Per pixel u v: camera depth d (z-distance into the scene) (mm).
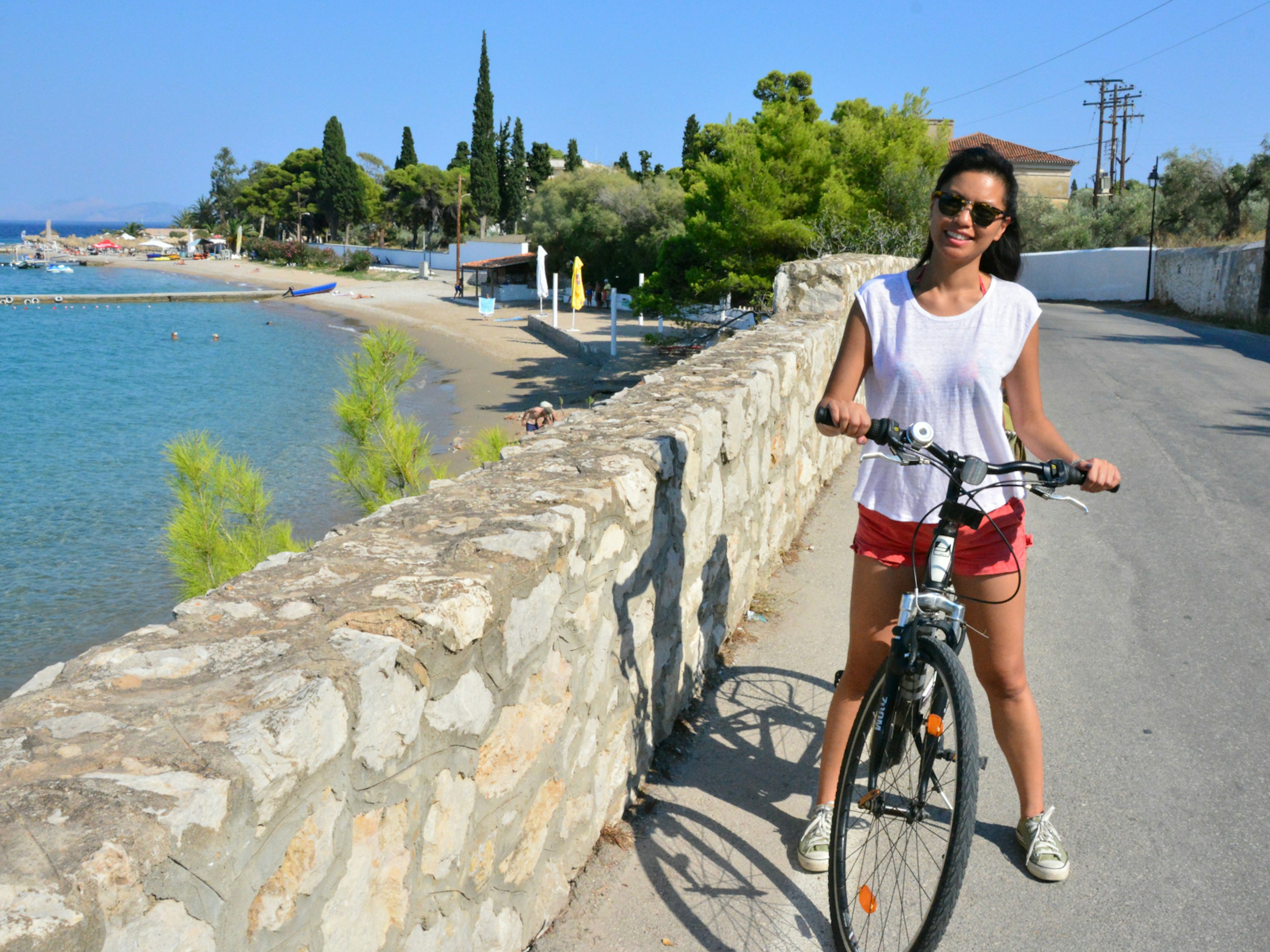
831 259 9312
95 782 1181
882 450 2436
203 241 133500
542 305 47312
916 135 21531
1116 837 2822
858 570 2578
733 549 4199
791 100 25328
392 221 109688
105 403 27625
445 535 2295
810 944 2416
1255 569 5078
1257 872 2658
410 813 1702
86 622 11789
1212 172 39688
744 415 4258
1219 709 3584
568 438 3289
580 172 53938
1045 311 29906
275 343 43875
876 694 2402
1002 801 3018
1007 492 2404
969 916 2486
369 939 1597
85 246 150250
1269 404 10219
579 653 2506
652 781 3168
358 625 1692
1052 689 3773
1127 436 8484
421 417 24359
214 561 5371
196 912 1176
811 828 2736
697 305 22797
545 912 2408
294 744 1343
